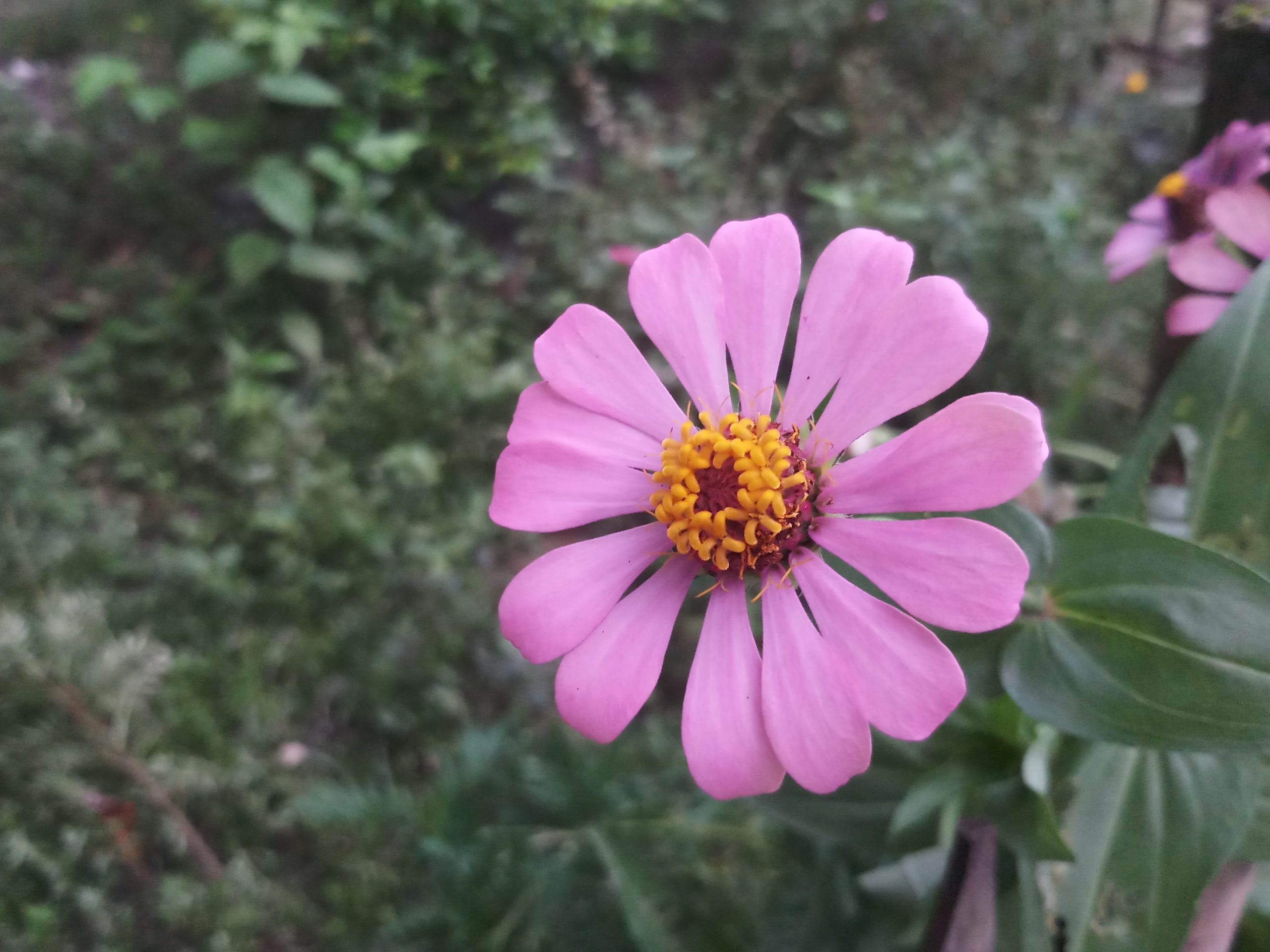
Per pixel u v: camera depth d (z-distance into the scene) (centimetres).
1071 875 12
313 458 35
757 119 45
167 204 44
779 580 11
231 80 46
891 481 10
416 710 30
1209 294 15
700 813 22
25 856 23
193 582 31
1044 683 11
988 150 44
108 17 50
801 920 19
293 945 26
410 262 41
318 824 24
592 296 39
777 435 11
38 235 42
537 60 47
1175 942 11
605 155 45
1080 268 35
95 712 24
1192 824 12
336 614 32
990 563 10
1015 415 9
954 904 12
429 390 35
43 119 48
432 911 21
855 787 15
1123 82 44
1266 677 10
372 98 43
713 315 12
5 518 29
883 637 10
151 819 25
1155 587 10
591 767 22
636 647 11
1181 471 16
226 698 28
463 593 32
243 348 39
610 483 12
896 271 11
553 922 21
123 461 35
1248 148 15
